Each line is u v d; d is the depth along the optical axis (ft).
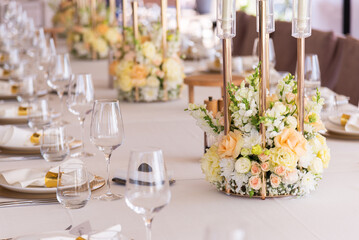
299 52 5.44
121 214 5.21
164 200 3.88
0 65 15.46
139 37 11.21
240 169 5.41
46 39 16.97
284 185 5.45
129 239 4.27
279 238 4.63
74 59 18.56
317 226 4.87
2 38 18.43
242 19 17.06
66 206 4.73
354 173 6.24
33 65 13.67
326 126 7.98
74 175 4.72
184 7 37.01
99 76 14.75
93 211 5.29
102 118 5.54
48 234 4.50
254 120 5.45
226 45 5.51
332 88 13.01
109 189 5.71
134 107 10.68
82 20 18.56
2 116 9.12
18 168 6.43
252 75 5.58
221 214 5.16
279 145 5.33
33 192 5.70
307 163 5.41
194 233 4.77
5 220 5.12
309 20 5.33
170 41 11.18
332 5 26.78
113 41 18.20
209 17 33.14
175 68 11.00
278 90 5.76
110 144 5.56
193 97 10.43
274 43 15.02
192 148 7.54
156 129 8.75
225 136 5.54
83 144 7.41
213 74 12.03
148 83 10.95
